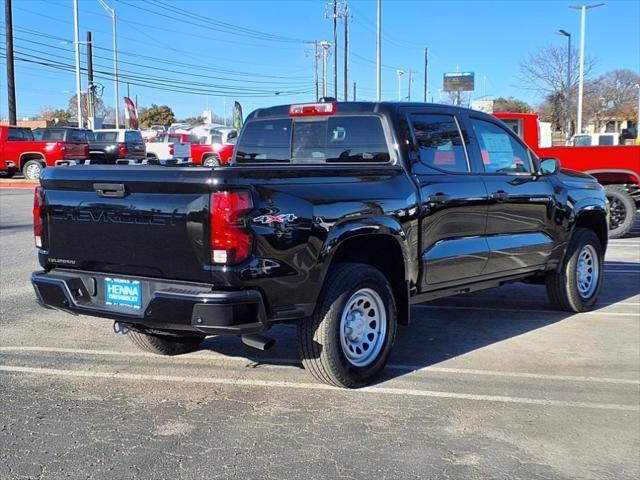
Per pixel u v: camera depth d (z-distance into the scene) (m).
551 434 4.19
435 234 5.38
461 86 57.53
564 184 7.03
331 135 5.75
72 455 3.85
